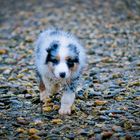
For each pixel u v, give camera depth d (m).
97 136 7.16
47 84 8.69
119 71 11.58
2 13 23.89
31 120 8.06
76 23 19.58
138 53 13.80
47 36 8.77
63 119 8.09
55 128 7.68
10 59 13.20
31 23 20.20
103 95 9.43
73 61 7.98
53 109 8.59
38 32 17.89
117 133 7.28
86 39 16.28
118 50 14.35
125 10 22.91
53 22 20.02
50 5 24.80
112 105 8.83
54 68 7.97
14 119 8.12
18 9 24.69
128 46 14.94
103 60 12.84
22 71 11.67
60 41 8.20
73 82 8.29
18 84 10.39
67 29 18.25
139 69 11.70
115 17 20.91
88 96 9.35
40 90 9.16
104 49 14.57
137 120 7.91
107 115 8.24
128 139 7.00
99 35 16.88
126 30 17.78
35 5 25.38
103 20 20.20
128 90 9.73
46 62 8.20
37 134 7.36
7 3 26.97
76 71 8.19
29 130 7.47
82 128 7.65
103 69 11.82
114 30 17.88
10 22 21.14
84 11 22.45
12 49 14.89
